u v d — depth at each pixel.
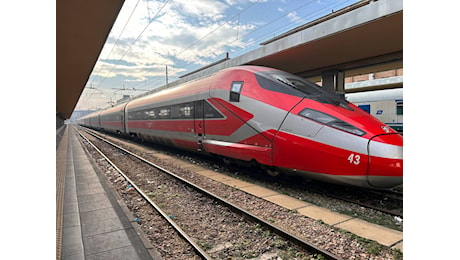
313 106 6.02
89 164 10.07
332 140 5.43
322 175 5.62
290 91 6.56
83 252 3.49
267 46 10.85
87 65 12.12
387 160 4.86
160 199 6.05
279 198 5.84
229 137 7.83
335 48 9.88
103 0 5.82
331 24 8.39
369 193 6.18
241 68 7.99
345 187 6.61
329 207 5.34
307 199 5.82
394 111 16.80
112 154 13.75
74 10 6.25
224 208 5.32
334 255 3.33
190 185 6.80
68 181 7.23
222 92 8.16
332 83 13.38
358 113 5.94
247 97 7.23
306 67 12.96
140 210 5.27
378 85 21.42
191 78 12.38
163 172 8.62
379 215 4.92
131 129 19.05
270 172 6.98
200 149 9.66
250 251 3.70
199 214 5.13
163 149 15.52
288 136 6.08
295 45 9.62
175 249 3.75
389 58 11.21
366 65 12.60
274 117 6.46
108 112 29.06
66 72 13.29
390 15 6.94
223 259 3.53
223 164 9.91
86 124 60.25
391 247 3.65
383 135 5.18
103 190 6.39
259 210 5.17
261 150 6.71
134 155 12.41
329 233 4.11
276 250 3.74
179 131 10.98
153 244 3.86
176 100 11.26
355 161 5.13
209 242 3.99
